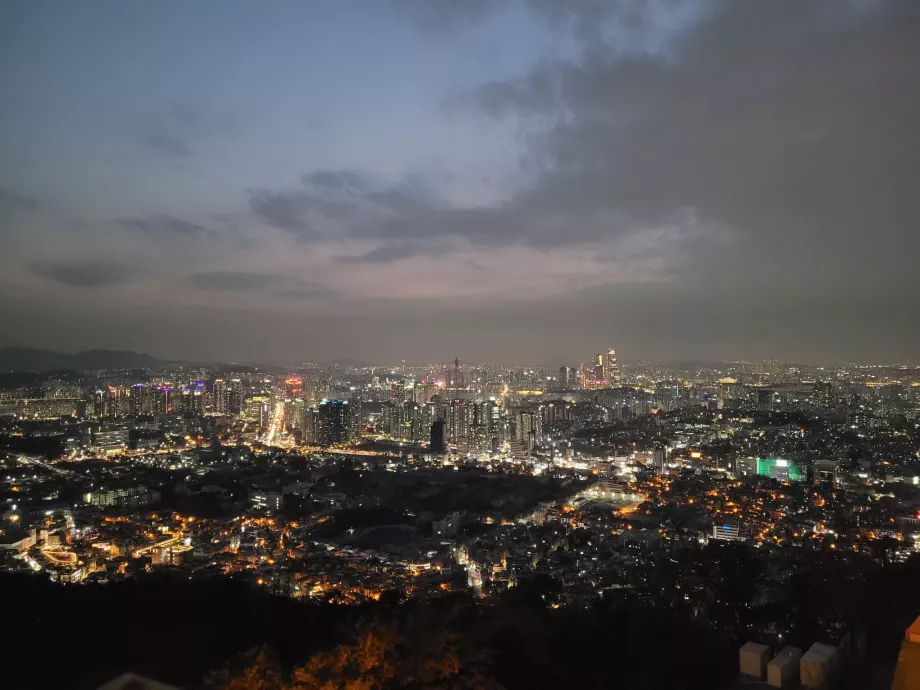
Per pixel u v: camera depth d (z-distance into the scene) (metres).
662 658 15.66
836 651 12.62
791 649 13.03
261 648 13.38
